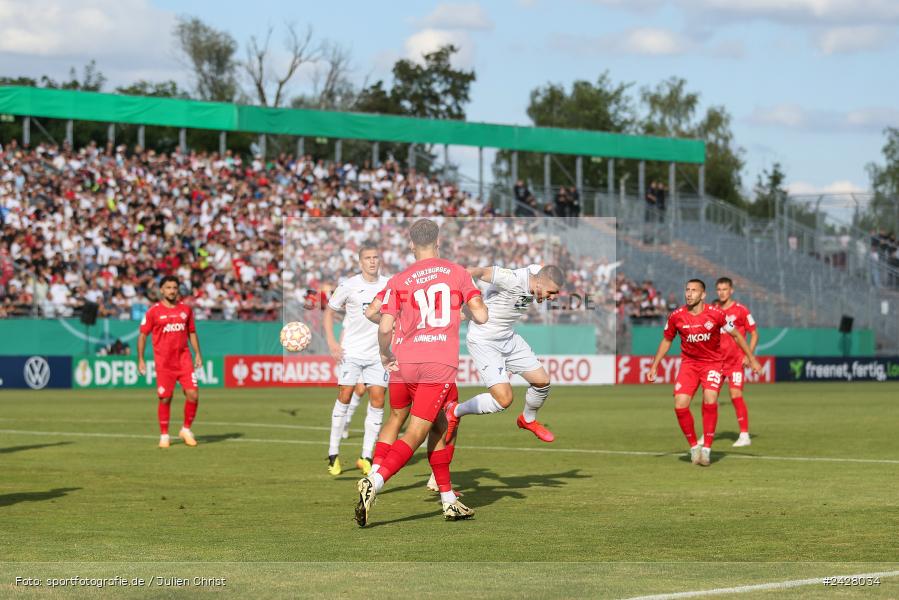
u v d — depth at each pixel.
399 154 75.31
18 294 42.09
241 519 11.48
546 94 100.38
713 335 16.73
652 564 8.94
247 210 51.47
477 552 9.55
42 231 45.44
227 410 30.09
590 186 89.19
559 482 14.76
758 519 11.45
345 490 13.91
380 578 8.27
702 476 15.47
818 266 62.16
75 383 41.38
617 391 41.81
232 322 43.94
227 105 53.97
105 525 11.05
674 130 104.25
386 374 15.69
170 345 19.84
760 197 103.06
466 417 27.53
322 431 23.47
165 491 13.77
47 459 17.64
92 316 41.75
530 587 7.91
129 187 49.56
